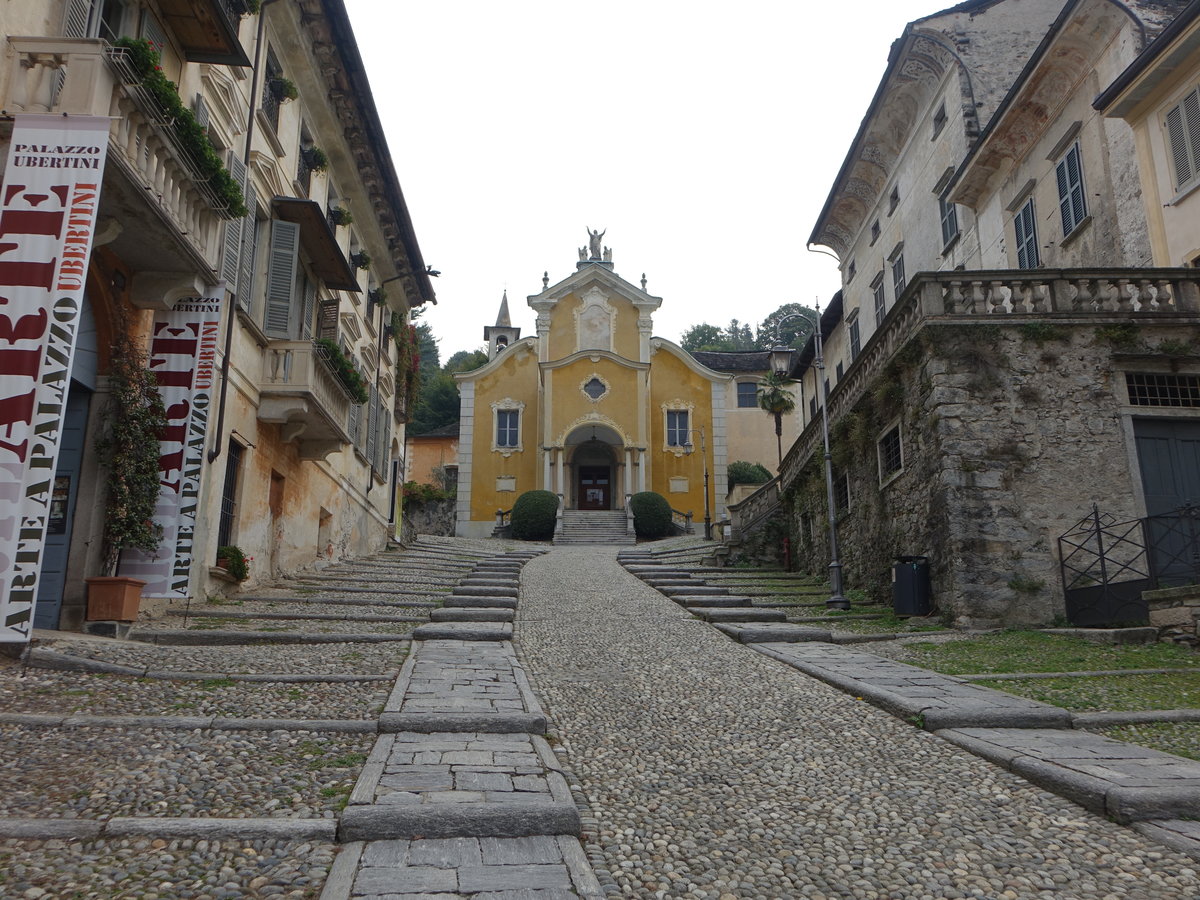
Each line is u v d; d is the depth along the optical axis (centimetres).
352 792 475
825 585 1777
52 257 736
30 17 799
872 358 1527
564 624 1229
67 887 362
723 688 824
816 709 741
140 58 810
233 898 360
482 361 6397
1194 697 748
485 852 418
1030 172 1808
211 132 1195
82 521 954
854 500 1658
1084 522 1192
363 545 2253
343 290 1792
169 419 1030
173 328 1051
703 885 396
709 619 1285
